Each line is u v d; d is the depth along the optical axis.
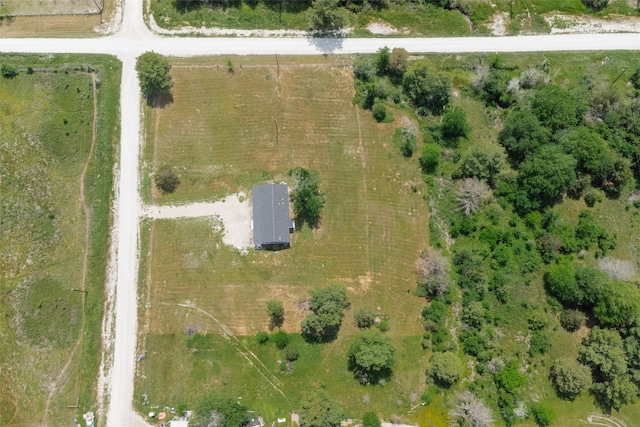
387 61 64.88
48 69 62.31
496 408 55.94
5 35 64.12
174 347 56.91
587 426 55.78
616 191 62.81
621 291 55.38
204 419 52.72
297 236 60.03
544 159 59.94
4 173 58.91
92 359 56.19
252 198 60.19
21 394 54.66
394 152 63.41
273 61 65.62
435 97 64.56
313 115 64.00
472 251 60.34
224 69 64.81
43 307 56.66
